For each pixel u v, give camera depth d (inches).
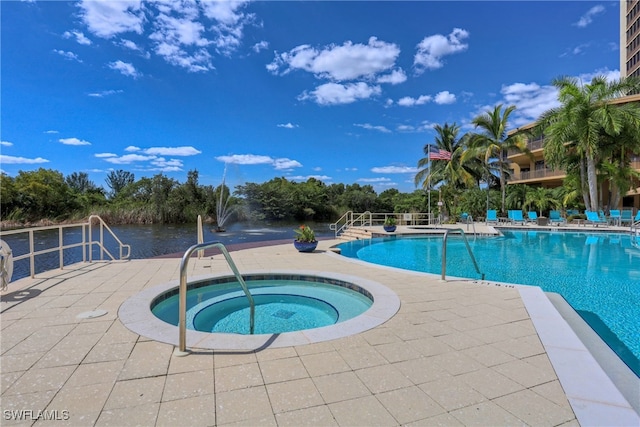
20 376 89.7
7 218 1082.7
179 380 88.4
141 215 1269.7
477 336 120.6
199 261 289.4
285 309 190.7
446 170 1013.2
